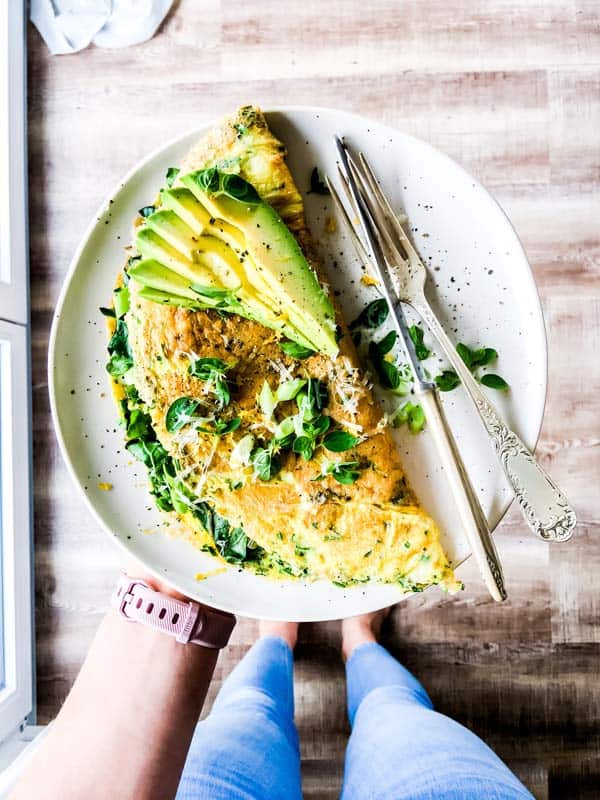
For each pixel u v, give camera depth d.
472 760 0.42
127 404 0.40
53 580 0.56
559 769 0.55
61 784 0.38
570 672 0.55
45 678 0.56
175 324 0.38
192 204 0.36
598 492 0.55
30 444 0.56
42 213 0.56
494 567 0.38
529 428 0.39
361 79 0.55
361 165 0.38
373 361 0.40
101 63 0.55
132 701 0.42
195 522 0.40
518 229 0.55
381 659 0.52
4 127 0.53
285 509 0.39
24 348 0.55
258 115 0.38
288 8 0.55
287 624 0.56
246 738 0.45
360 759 0.45
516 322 0.39
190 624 0.43
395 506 0.39
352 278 0.40
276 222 0.37
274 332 0.38
